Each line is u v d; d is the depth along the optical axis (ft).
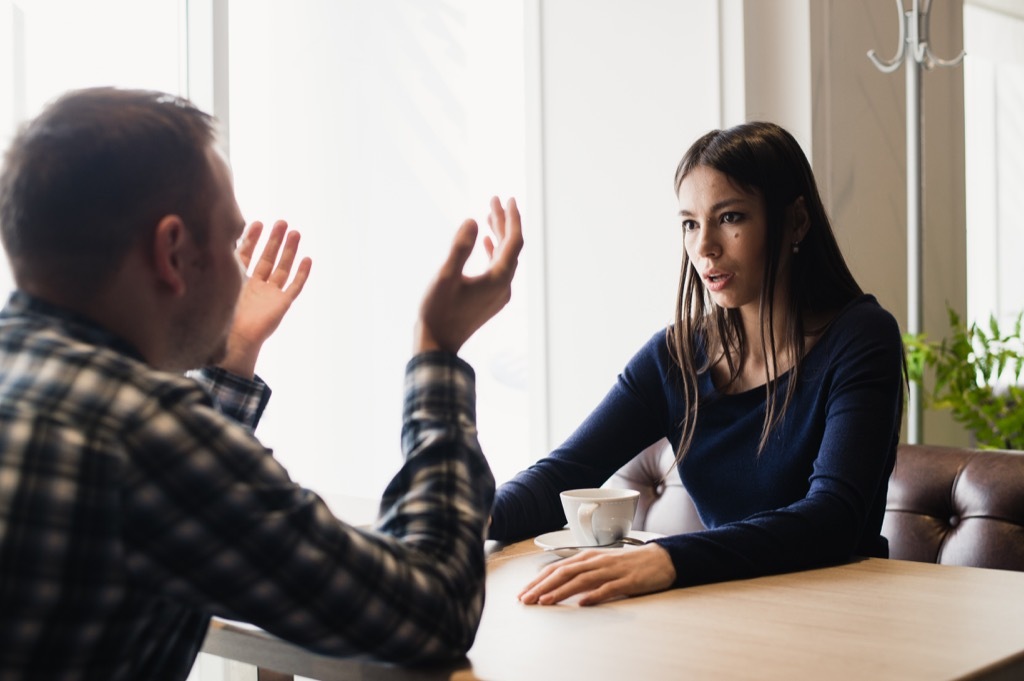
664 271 9.75
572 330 10.44
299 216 9.43
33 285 2.47
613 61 10.03
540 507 4.96
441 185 10.49
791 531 3.96
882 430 4.51
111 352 2.38
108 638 2.27
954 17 11.51
